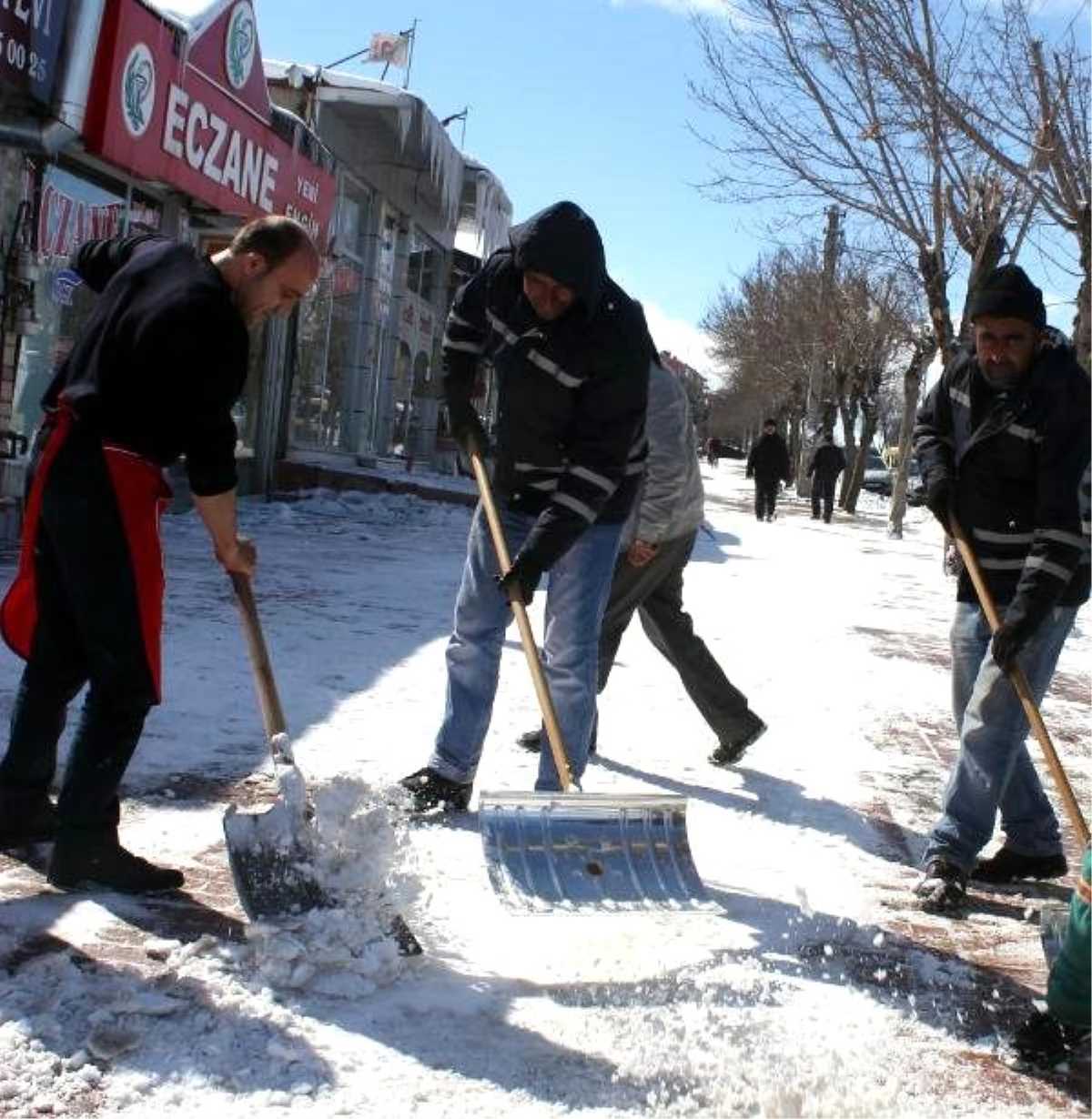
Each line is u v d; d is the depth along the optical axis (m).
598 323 4.52
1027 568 4.37
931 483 4.78
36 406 11.60
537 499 4.94
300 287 3.86
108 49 10.06
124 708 3.81
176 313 3.67
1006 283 4.39
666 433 5.64
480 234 27.56
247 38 12.81
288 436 18.98
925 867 4.76
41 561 3.87
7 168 10.39
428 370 28.17
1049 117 13.98
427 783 5.00
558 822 3.99
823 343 42.12
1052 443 4.38
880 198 17.45
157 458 3.79
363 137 20.62
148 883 3.93
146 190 12.95
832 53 16.11
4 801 4.09
